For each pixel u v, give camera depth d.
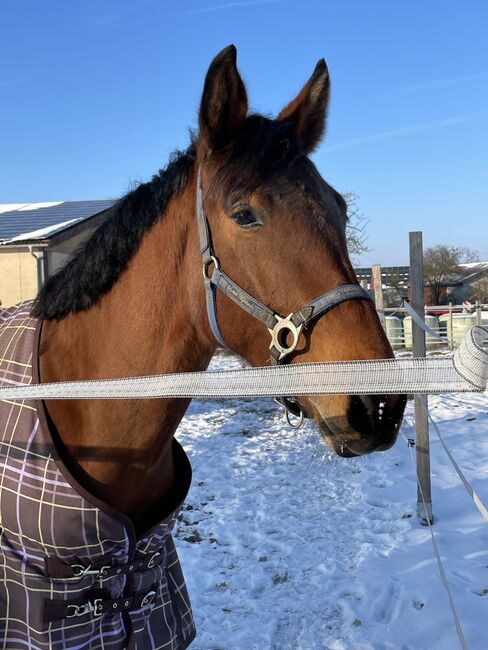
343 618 3.05
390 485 4.93
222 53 1.26
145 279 1.45
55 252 12.77
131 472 1.44
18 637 1.36
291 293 1.23
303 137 1.53
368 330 1.19
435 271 36.69
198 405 9.25
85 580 1.35
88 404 1.40
